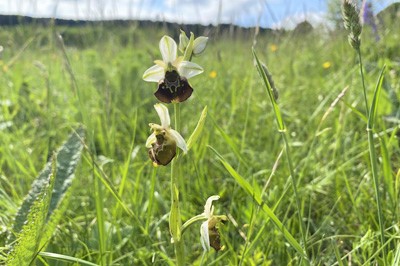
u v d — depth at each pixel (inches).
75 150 6.8
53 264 6.1
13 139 10.9
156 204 8.2
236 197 8.6
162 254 6.0
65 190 6.4
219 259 6.7
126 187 8.5
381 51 14.8
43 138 11.6
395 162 9.2
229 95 13.6
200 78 14.8
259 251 6.7
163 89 4.9
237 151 7.2
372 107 5.2
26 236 5.1
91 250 6.5
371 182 8.4
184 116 12.2
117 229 6.9
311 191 8.0
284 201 8.0
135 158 10.4
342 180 8.8
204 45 5.0
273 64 17.0
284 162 9.3
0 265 5.3
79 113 12.4
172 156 4.7
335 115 11.7
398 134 10.0
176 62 4.9
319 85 14.9
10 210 7.3
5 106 12.4
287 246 6.7
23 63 18.0
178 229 4.8
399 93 10.5
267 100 13.2
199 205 8.4
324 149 10.3
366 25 15.5
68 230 7.4
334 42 19.0
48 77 13.1
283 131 5.5
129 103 14.1
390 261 5.6
